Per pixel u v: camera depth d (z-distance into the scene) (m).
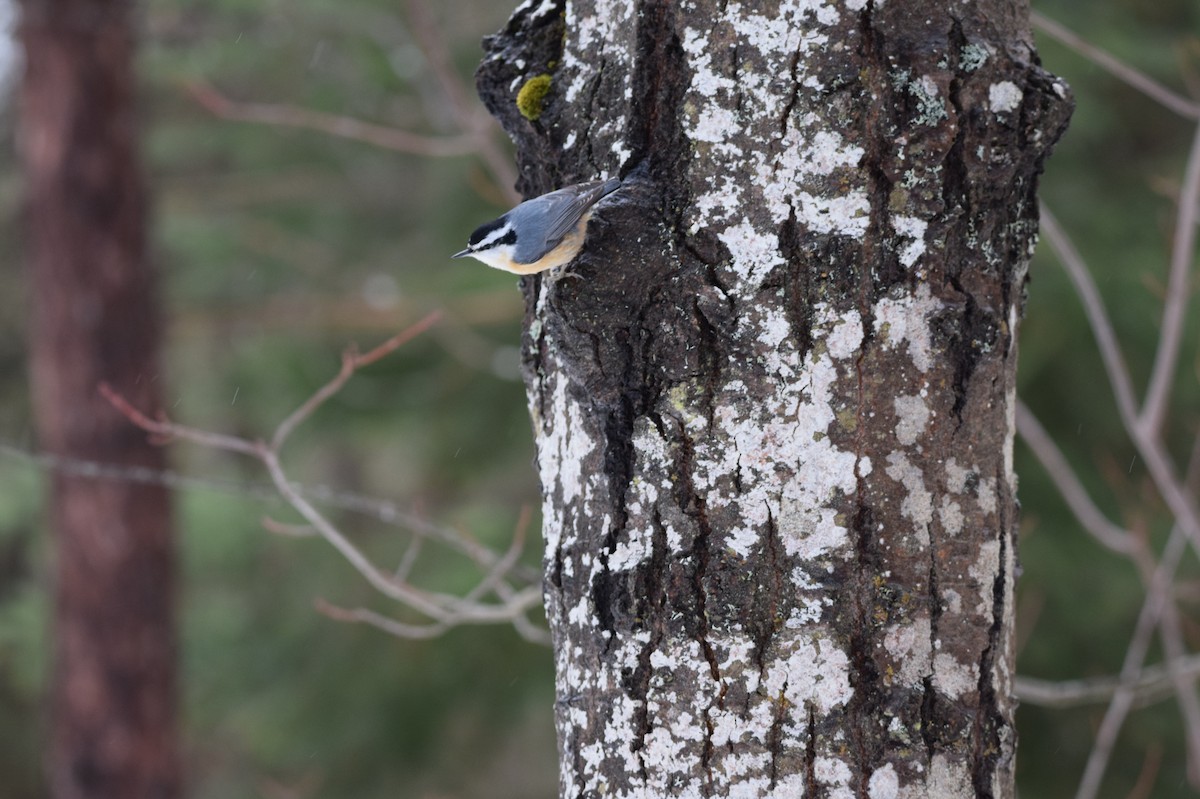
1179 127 14.09
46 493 13.90
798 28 3.95
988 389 4.02
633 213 4.03
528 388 4.79
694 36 4.05
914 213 3.95
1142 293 12.66
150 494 13.69
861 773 3.88
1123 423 13.23
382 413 15.62
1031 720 14.07
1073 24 12.54
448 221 15.20
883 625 3.91
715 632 3.95
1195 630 10.41
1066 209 13.16
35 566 19.98
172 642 14.05
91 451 13.38
